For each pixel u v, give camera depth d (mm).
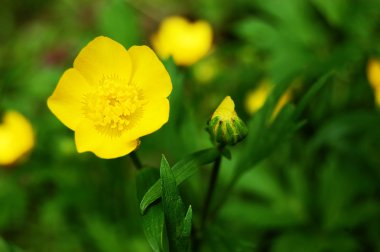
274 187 212
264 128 160
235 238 157
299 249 197
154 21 335
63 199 224
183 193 194
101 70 141
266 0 249
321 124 212
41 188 242
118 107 138
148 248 206
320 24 244
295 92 189
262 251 206
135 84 141
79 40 291
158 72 139
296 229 204
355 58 179
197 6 326
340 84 229
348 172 209
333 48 242
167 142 172
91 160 229
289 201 210
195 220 192
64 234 227
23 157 228
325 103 209
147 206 128
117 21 224
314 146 202
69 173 228
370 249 202
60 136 235
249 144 162
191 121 171
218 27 314
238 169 164
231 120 135
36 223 240
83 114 141
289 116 156
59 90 139
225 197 168
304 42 240
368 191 208
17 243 239
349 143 204
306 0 246
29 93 259
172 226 126
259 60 263
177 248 127
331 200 208
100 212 220
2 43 338
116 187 219
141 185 139
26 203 236
